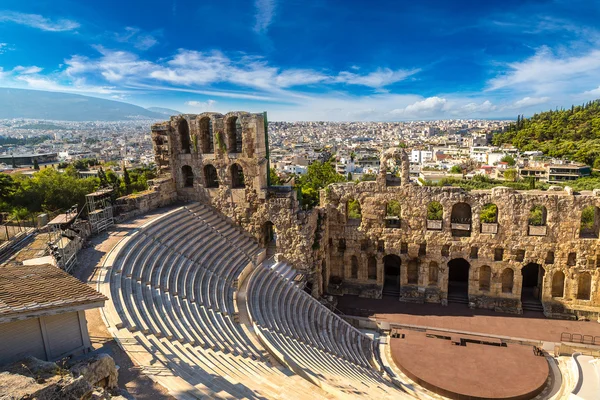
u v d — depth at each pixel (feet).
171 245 118.01
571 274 133.59
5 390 41.98
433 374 102.78
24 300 54.29
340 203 151.43
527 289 152.46
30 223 155.02
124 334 69.62
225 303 105.91
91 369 51.93
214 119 142.20
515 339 119.55
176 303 91.20
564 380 103.35
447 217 140.77
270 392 64.85
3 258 102.53
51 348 57.21
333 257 157.28
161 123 148.97
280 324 107.24
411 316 135.23
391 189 144.66
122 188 247.09
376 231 148.87
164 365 62.69
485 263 140.26
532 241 135.03
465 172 496.64
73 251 99.55
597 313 131.03
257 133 140.15
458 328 126.93
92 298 59.11
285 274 136.46
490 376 101.60
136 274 95.76
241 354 82.07
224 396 57.36
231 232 143.33
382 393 81.05
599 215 131.54
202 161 147.33
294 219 139.95
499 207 136.15
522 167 463.83
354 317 134.51
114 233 116.67
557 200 130.93
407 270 150.92
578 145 550.36
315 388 71.82
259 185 141.90
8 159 576.61
